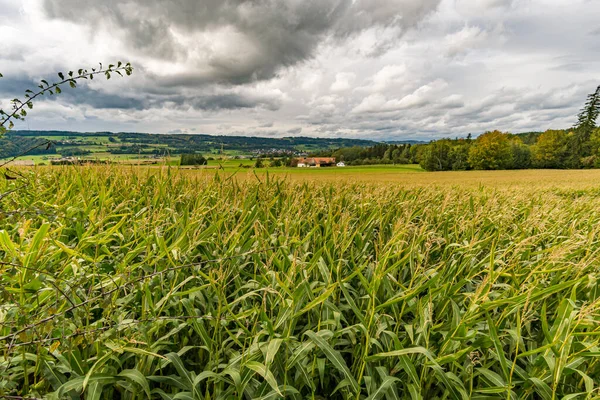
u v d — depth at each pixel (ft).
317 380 7.27
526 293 6.65
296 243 10.24
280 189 17.98
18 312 5.24
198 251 10.46
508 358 8.19
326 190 20.59
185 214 10.96
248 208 13.74
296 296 6.76
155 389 6.41
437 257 12.99
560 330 6.01
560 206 21.15
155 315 6.92
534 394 7.93
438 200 21.16
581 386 7.28
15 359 5.55
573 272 9.68
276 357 6.84
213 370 6.77
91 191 14.83
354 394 6.76
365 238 12.05
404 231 9.59
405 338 7.41
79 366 5.90
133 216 11.46
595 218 16.07
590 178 129.08
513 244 11.22
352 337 7.53
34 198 12.10
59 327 5.18
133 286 7.02
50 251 7.30
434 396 7.29
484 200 21.26
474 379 7.73
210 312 7.94
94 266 7.28
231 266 9.14
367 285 7.68
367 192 19.85
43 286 6.28
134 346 6.45
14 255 6.04
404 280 10.89
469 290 10.50
